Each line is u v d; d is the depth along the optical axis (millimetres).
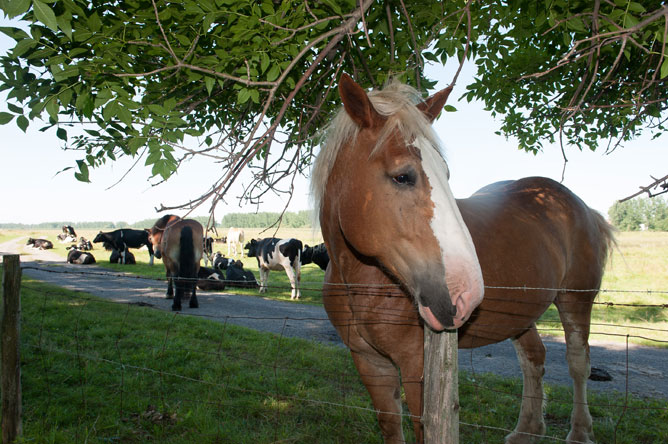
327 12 2168
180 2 1736
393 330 1935
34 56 1656
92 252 26844
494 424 3238
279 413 3369
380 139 1565
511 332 2512
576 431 2871
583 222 3045
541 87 4066
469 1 1873
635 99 2270
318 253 12039
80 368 3971
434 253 1437
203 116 3158
